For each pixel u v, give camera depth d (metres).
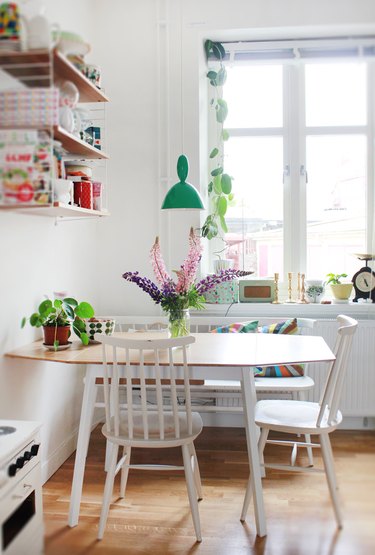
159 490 2.68
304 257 3.87
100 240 3.67
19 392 2.49
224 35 3.65
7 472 1.66
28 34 1.76
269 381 3.08
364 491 2.60
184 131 3.60
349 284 3.61
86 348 2.54
